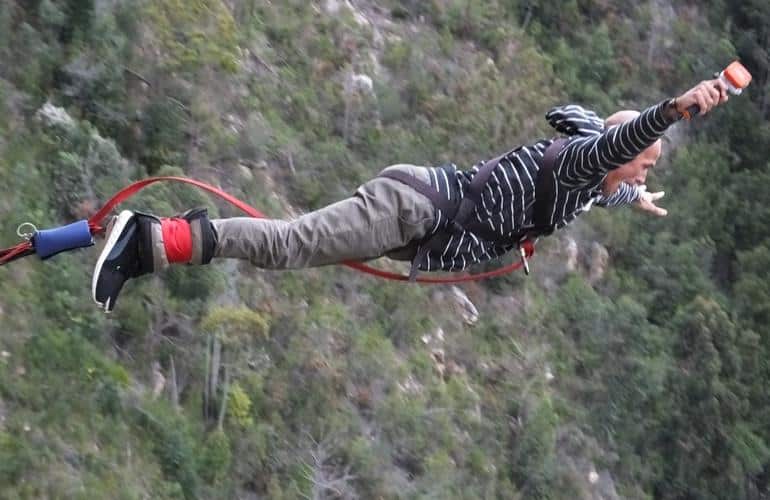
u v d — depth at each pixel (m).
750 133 60.34
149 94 37.31
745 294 54.38
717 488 48.47
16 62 34.59
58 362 29.59
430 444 38.06
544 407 42.06
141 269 9.73
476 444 39.97
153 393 31.84
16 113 33.47
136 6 38.12
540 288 47.09
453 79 48.62
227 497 31.88
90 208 32.75
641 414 47.09
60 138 33.66
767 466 50.12
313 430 35.12
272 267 9.99
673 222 54.03
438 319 42.06
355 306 39.50
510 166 10.36
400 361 39.44
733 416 49.12
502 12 54.06
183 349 33.16
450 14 51.19
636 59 58.41
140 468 29.69
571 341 46.28
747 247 57.25
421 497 36.25
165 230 9.63
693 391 48.78
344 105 44.12
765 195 57.91
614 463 45.25
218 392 33.19
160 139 36.81
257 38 43.06
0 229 30.08
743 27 63.50
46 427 28.38
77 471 28.11
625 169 10.91
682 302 51.75
